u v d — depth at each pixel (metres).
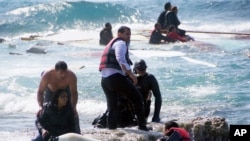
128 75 28.92
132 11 108.94
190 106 41.00
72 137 24.12
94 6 104.81
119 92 29.05
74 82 26.72
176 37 68.69
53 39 74.31
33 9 103.19
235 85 47.12
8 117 38.53
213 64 55.84
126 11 107.94
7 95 43.09
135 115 30.95
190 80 48.56
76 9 102.94
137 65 31.11
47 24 96.88
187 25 100.62
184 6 123.81
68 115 25.50
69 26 98.88
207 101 42.34
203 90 45.47
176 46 66.19
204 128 31.08
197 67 54.22
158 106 31.56
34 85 46.88
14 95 43.34
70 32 82.56
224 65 55.22
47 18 99.38
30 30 92.50
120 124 30.72
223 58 59.50
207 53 62.59
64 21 99.69
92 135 28.70
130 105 30.70
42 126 25.34
